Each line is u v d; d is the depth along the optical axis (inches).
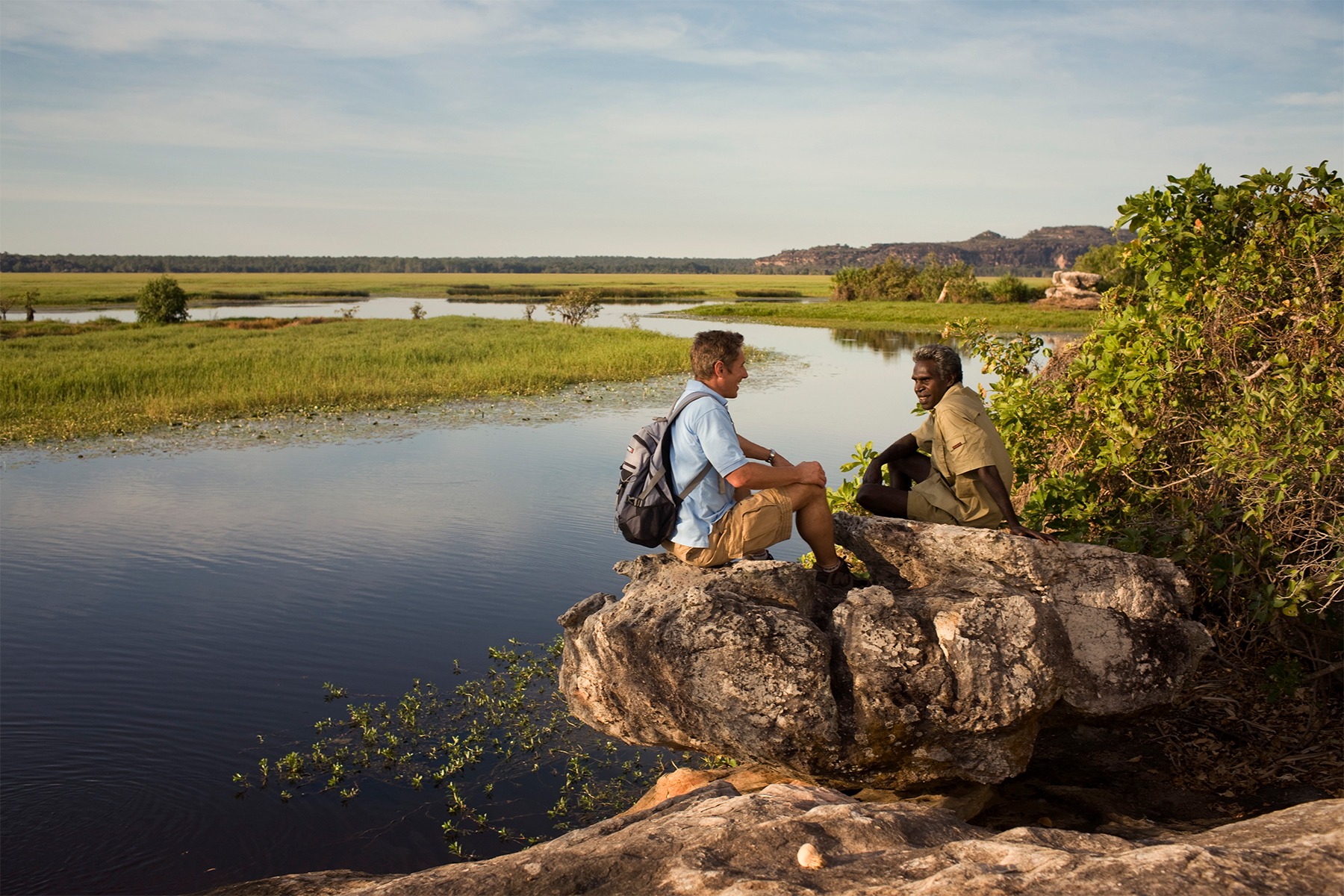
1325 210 224.2
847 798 133.8
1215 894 83.4
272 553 386.9
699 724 145.5
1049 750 181.6
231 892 156.6
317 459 586.9
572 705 164.6
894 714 138.6
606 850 115.1
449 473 542.6
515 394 895.7
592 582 354.0
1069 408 251.4
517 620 318.0
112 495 488.7
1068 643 149.3
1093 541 212.2
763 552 166.2
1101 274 2645.2
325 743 237.9
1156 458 215.2
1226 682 192.5
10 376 892.0
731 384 152.9
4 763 223.0
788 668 139.9
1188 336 211.3
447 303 3838.6
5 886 179.5
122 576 359.3
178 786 216.4
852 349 1478.8
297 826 202.4
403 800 213.6
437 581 354.0
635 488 152.9
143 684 266.8
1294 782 161.6
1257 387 210.5
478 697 263.0
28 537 410.3
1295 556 187.0
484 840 199.2
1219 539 190.2
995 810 158.7
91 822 201.0
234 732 241.1
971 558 156.7
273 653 289.6
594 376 1032.2
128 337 1470.2
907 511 179.2
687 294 4594.0
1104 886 87.1
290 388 874.1
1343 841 89.8
